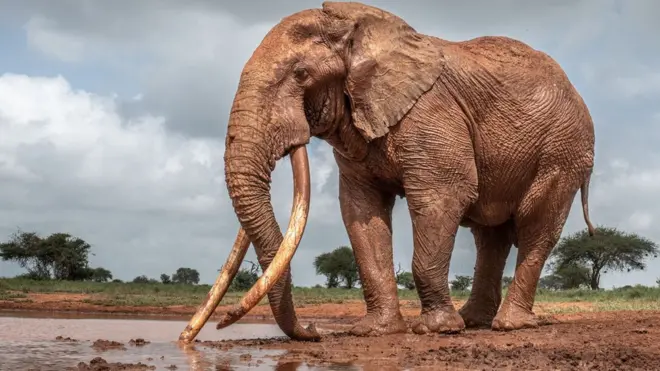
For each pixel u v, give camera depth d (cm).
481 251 1217
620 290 3441
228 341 953
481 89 1034
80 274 6031
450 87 1018
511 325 1081
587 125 1117
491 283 1210
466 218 1144
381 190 1073
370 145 1017
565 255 5081
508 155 1055
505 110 1045
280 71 925
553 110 1066
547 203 1090
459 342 925
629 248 4928
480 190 1081
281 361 767
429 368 730
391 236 1075
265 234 883
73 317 1695
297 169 916
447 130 1005
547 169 1077
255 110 900
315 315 2105
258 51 938
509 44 1095
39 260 5888
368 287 1045
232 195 888
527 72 1066
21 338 1018
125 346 894
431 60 1010
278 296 899
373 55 988
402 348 880
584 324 1172
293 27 954
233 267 938
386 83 993
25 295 2742
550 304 2127
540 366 743
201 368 706
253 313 2127
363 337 994
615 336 976
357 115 990
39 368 689
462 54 1044
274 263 858
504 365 748
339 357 802
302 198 902
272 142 908
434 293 1007
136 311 2094
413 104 998
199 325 930
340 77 975
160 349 862
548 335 988
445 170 998
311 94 966
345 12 980
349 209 1068
